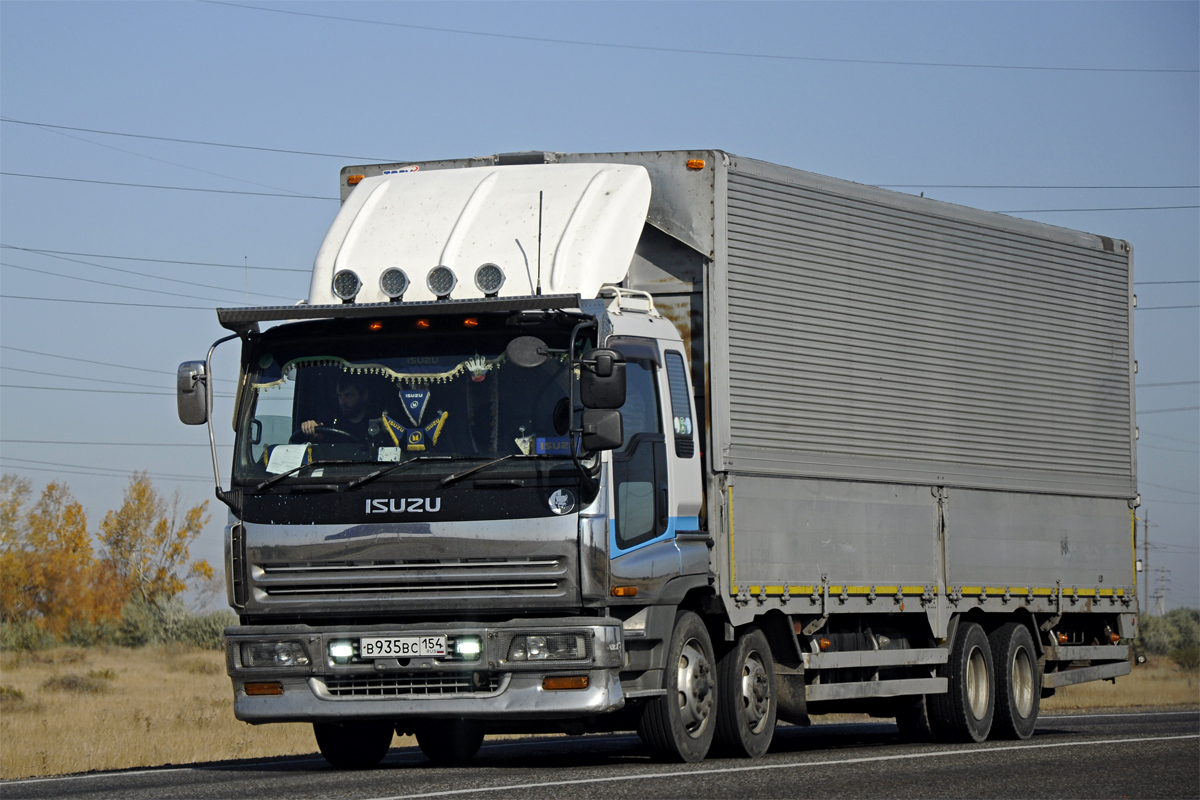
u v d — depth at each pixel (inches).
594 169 725.3
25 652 3671.3
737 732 729.0
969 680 933.2
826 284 800.9
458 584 625.3
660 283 741.3
